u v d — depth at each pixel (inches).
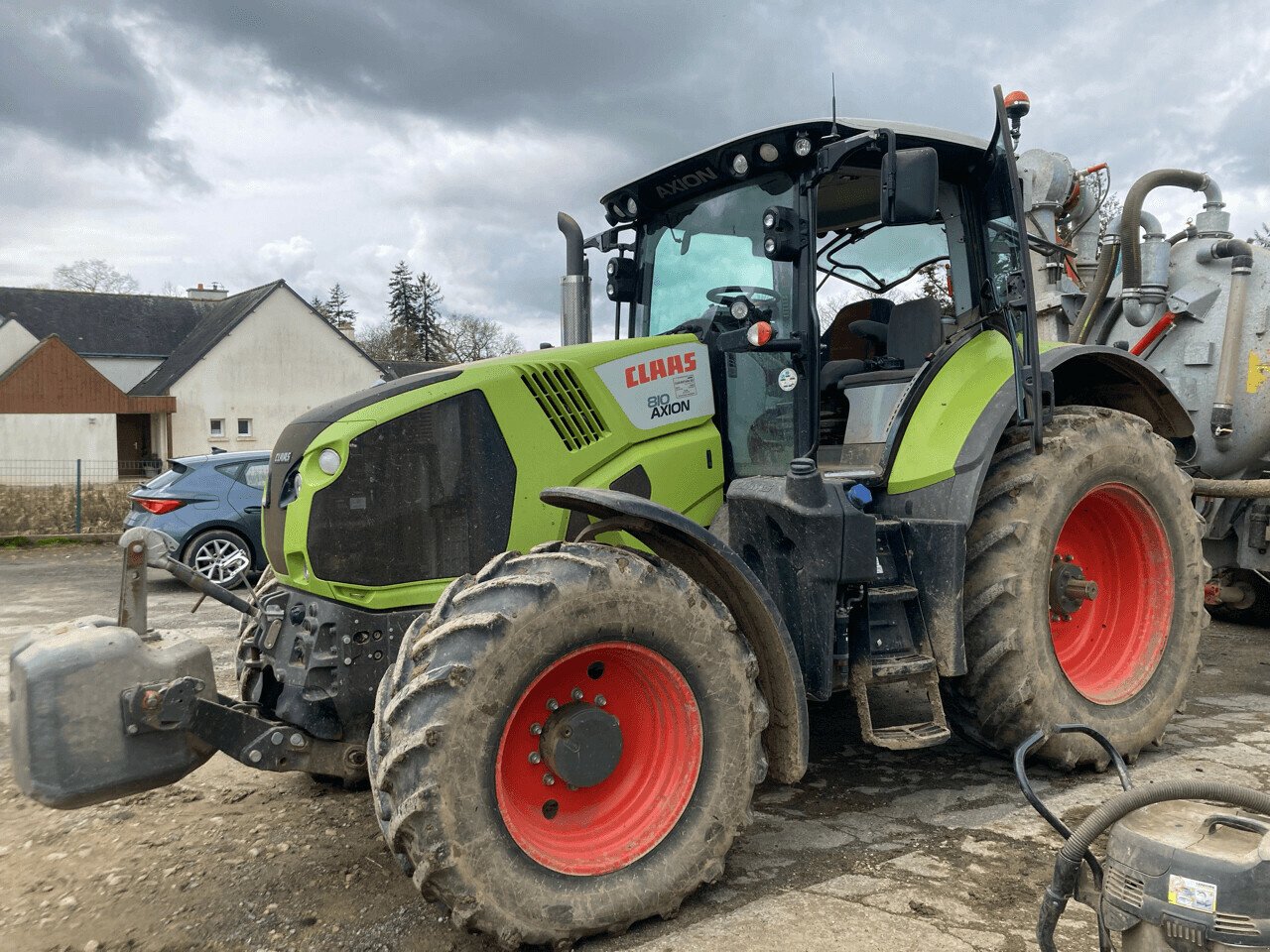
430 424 125.8
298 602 125.3
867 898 113.8
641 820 112.0
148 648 107.4
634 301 170.2
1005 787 151.2
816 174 136.2
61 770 99.7
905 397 149.1
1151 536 164.6
